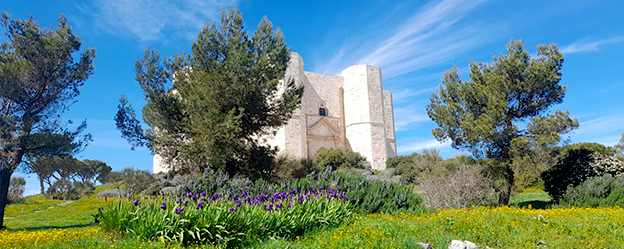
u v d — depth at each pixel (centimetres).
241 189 1259
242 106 2239
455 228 918
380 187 1366
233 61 2150
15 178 4509
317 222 993
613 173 1853
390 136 6091
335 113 5591
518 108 2336
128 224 825
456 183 1560
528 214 1099
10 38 2186
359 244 760
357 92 5469
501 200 2012
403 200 1341
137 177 2870
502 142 2255
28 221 2148
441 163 3334
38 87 2161
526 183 2244
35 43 2122
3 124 1970
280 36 2434
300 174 2589
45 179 5569
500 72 2367
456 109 2361
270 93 2377
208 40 2328
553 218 1022
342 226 944
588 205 1609
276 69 2336
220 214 840
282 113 2420
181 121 2325
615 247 757
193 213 820
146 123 2405
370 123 5284
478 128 2142
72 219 2100
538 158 2066
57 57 2153
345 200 1188
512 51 2306
